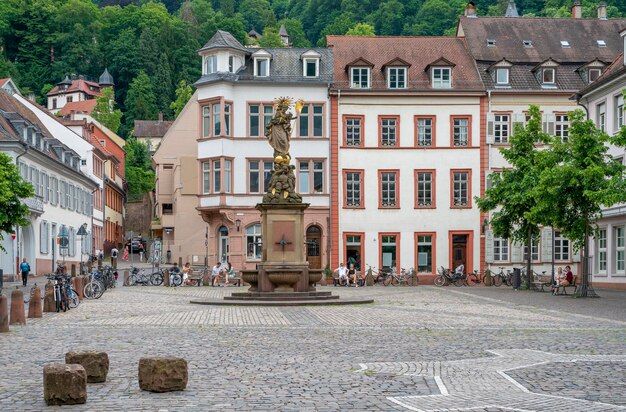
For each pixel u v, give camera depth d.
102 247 88.44
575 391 12.04
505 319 25.52
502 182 46.69
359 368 14.36
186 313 27.89
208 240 59.38
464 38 63.28
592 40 63.38
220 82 57.78
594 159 37.78
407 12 135.00
